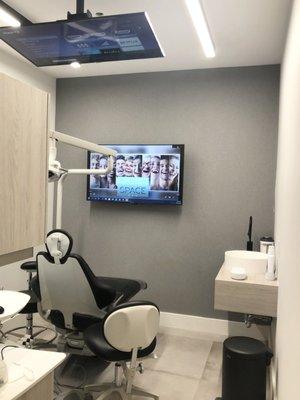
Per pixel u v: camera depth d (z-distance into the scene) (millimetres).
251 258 2889
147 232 3877
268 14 2455
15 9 2479
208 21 2576
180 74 3740
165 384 2732
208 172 3682
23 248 1628
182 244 3775
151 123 3846
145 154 3770
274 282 2576
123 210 3949
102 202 4012
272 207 3516
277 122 3473
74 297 2617
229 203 3633
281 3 2309
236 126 3590
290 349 1668
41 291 2693
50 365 1714
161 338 3547
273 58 3307
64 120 4145
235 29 2701
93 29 1918
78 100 4094
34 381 1581
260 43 2961
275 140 3486
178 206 3775
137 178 3799
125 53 2182
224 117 3621
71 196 4117
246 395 2307
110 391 2400
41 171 1735
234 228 3627
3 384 1541
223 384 2414
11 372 1644
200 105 3686
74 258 2521
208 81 3656
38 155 1706
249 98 3545
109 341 2137
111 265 4000
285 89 2568
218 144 3646
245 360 2297
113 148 3857
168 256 3818
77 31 1947
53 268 2594
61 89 4145
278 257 2609
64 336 2836
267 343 3332
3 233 1497
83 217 4086
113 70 3809
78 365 2938
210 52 3006
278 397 2156
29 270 3215
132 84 3900
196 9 2215
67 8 2463
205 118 3676
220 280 2607
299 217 1520
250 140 3557
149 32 1925
